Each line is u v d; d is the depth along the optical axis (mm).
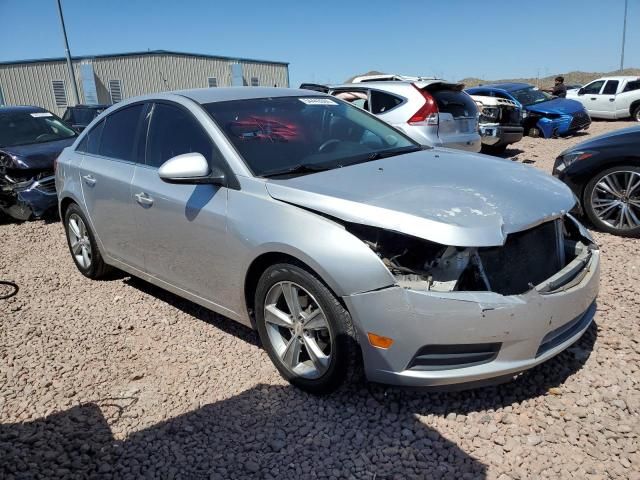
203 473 2574
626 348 3332
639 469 2424
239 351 3641
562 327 2852
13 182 7473
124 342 3889
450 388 2703
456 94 8188
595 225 5652
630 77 18938
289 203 2990
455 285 2611
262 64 41000
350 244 2705
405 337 2615
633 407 2814
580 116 14102
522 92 15305
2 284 5223
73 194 4766
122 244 4316
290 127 3752
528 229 2789
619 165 5336
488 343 2598
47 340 3990
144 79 35844
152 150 3977
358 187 2980
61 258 5949
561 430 2691
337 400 3031
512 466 2490
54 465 2686
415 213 2652
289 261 2955
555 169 5945
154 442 2807
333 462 2590
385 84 8102
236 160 3322
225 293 3414
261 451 2691
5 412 3148
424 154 3762
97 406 3141
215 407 3055
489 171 3316
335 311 2787
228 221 3209
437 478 2453
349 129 4008
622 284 4250
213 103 3793
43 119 8836
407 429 2766
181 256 3664
